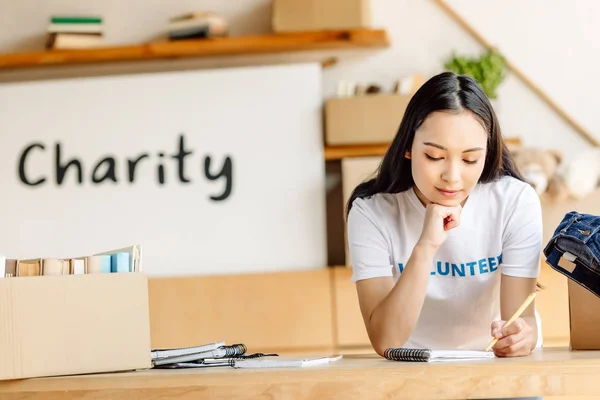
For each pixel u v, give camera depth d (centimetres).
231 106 334
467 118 142
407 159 157
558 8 341
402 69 344
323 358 136
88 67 352
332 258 340
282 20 330
